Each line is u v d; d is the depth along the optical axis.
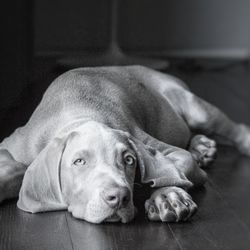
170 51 5.83
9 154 2.67
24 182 2.52
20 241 2.30
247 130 3.48
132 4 5.73
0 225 2.40
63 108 2.63
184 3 5.83
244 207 2.73
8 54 3.72
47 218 2.45
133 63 4.86
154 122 2.98
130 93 2.90
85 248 2.27
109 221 2.41
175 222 2.47
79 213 2.41
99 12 5.08
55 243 2.29
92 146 2.38
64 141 2.45
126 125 2.68
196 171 2.76
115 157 2.38
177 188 2.50
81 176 2.38
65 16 4.99
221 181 3.04
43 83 3.02
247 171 3.21
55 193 2.47
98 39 3.47
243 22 5.95
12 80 3.02
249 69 5.68
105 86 2.79
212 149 3.14
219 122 3.32
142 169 2.49
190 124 3.26
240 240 2.41
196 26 5.88
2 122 2.95
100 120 2.60
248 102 4.68
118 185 2.32
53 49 3.48
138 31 5.76
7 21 4.14
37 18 4.91
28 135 2.64
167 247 2.30
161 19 5.79
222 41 5.93
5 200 2.59
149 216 2.46
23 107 2.96
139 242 2.32
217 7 5.89
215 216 2.61
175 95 3.19
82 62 3.23
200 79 5.20
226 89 4.97
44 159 2.48
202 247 2.33
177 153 2.72
